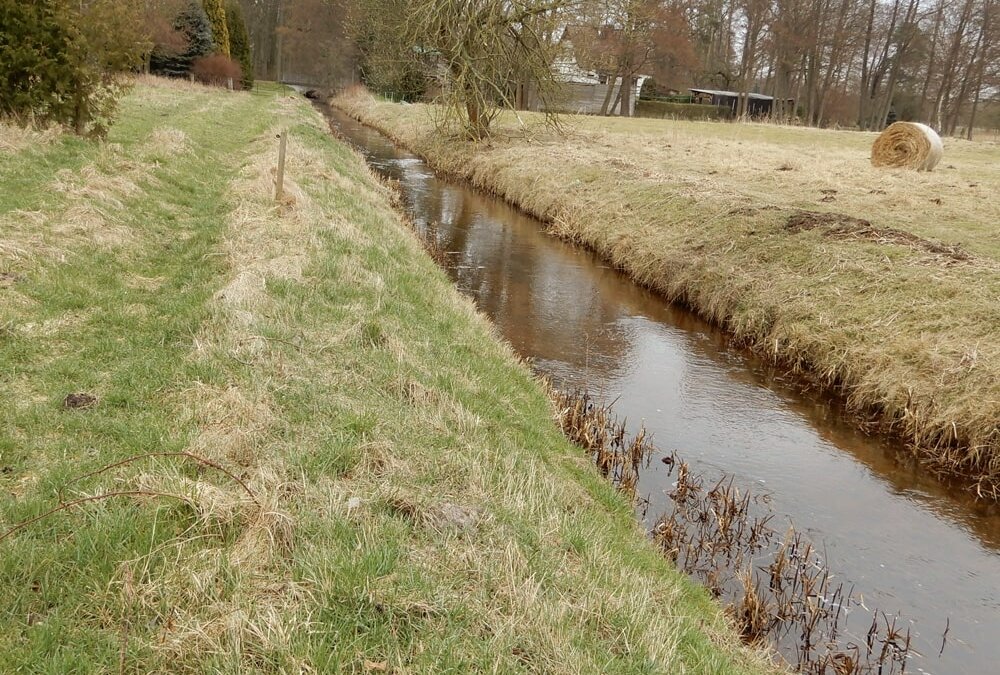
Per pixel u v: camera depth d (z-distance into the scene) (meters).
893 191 14.89
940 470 7.05
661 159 20.64
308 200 11.28
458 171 23.44
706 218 13.22
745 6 52.12
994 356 7.47
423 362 6.61
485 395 6.50
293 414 4.89
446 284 10.72
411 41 24.55
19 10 12.09
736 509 6.07
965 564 5.63
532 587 3.53
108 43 13.33
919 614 5.01
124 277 7.46
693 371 9.24
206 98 32.50
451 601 3.29
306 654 2.80
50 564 3.12
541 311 11.17
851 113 58.25
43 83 12.44
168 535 3.38
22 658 2.64
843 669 4.41
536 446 5.95
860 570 5.46
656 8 42.00
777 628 4.78
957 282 8.96
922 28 50.50
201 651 2.77
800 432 7.76
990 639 4.79
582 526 4.58
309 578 3.24
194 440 4.22
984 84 46.84
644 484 6.42
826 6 48.97
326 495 3.95
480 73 23.86
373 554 3.41
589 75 31.20
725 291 10.96
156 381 5.14
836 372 8.71
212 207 11.14
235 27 48.78
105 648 2.75
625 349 9.84
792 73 58.09
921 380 7.71
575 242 15.56
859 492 6.62
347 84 55.53
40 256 7.17
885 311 8.92
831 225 11.70
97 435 4.38
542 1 22.84
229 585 3.14
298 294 7.20
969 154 24.53
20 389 4.85
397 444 4.79
